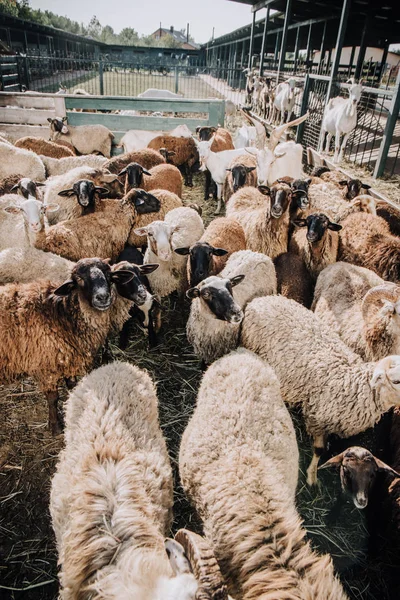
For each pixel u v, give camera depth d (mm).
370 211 6688
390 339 3977
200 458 3012
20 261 4914
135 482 2617
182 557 1707
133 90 31031
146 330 5602
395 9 19062
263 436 3131
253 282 4996
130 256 6301
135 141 11875
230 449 2979
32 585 3029
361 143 15266
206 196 10969
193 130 12820
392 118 10297
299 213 6508
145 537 2318
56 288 4105
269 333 4207
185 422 4398
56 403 4215
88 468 2688
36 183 7184
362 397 3629
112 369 3588
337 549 3330
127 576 2023
